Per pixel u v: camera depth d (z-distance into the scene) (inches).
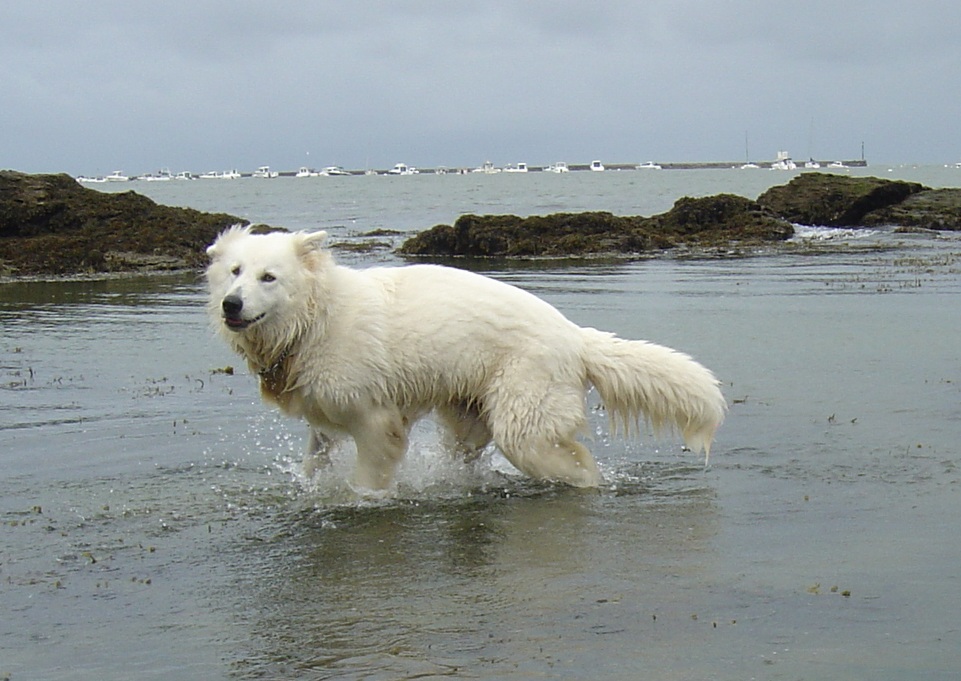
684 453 296.7
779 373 393.1
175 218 996.6
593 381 281.9
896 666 159.0
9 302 659.4
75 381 398.0
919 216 1283.2
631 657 164.1
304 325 266.4
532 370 270.1
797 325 508.4
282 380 274.8
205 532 235.8
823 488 255.3
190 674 163.2
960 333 471.8
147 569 211.6
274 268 263.9
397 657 166.7
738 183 3929.6
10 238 940.6
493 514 247.6
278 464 292.0
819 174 1419.8
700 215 1187.9
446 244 1009.5
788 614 179.5
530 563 210.5
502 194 3056.1
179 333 519.2
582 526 234.8
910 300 595.5
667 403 277.7
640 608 184.2
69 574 208.7
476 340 271.3
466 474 285.1
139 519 244.5
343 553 221.0
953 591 187.6
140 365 431.8
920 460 274.8
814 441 297.9
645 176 6387.8
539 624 178.2
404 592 196.4
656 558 210.8
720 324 516.1
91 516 246.2
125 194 1027.3
